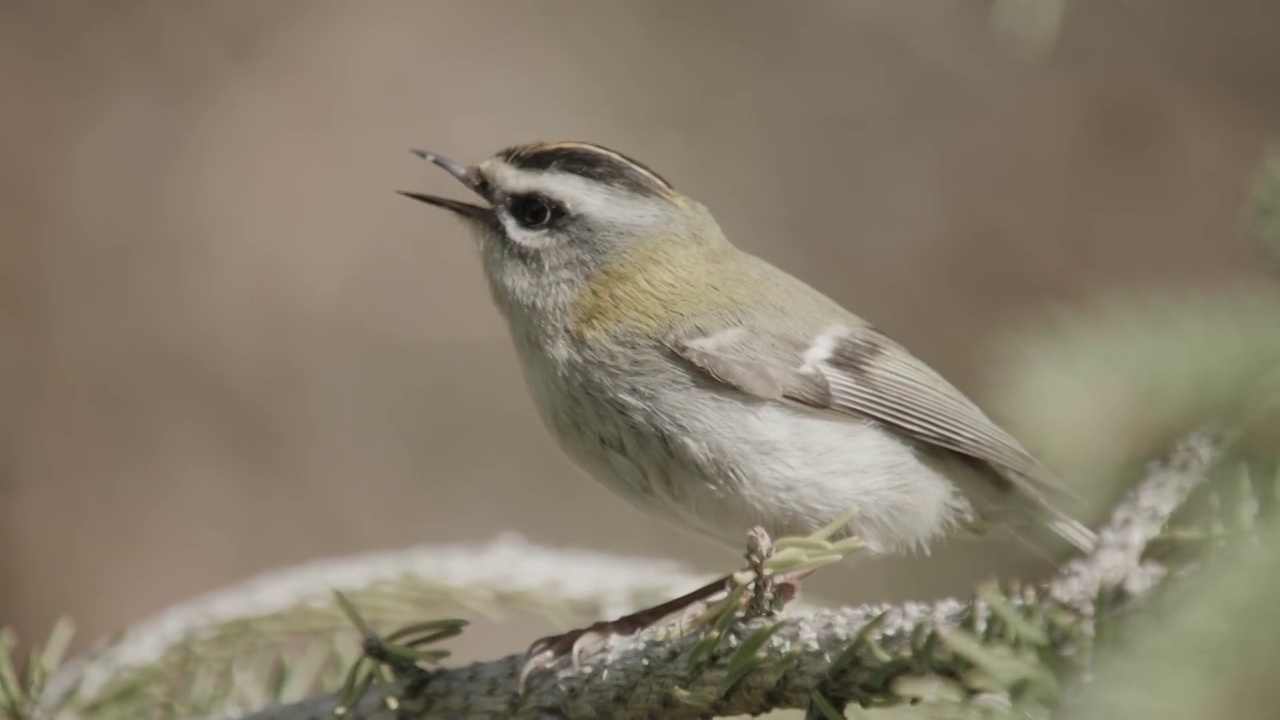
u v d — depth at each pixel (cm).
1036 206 1296
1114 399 370
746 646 394
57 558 1152
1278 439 352
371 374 1305
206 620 543
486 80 1403
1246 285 395
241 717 492
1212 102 1248
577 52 1421
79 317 1238
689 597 551
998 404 384
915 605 394
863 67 1384
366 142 1364
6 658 490
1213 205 1236
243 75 1352
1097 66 1273
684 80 1409
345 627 554
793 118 1380
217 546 1202
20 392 1205
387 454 1277
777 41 1407
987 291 1293
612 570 600
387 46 1398
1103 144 1273
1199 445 353
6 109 1269
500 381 1323
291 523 1234
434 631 461
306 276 1314
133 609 1148
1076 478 375
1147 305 390
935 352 1293
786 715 512
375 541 1238
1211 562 273
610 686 455
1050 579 358
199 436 1241
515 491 1287
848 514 421
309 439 1271
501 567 584
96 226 1266
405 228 1350
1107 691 250
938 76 1355
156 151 1305
